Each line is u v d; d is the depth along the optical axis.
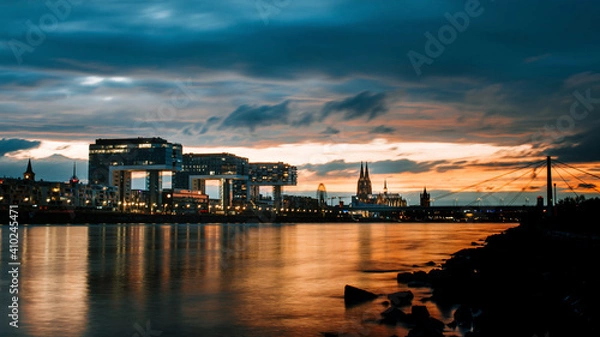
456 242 147.12
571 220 130.75
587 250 73.81
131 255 97.00
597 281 41.97
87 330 38.25
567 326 33.72
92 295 52.09
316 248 120.88
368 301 47.31
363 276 67.06
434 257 95.69
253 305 46.88
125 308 45.69
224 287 57.41
